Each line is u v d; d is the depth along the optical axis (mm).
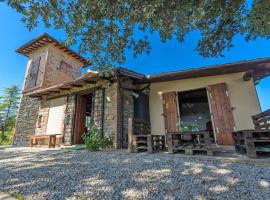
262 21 2607
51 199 1527
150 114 6004
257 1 2414
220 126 4816
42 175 2312
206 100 8508
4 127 18328
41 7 2463
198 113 8594
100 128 5254
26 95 8492
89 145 4441
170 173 2191
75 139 6078
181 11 2324
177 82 5891
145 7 1940
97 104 5668
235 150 3557
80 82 5906
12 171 2580
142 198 1490
